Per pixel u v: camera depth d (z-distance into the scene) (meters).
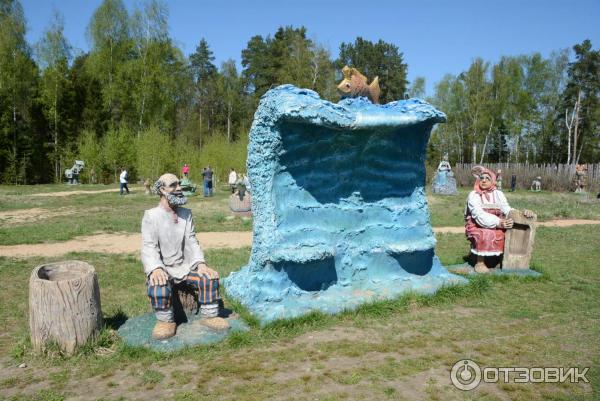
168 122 44.12
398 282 6.59
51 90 39.75
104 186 33.69
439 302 6.22
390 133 6.61
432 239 6.99
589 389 3.93
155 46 43.66
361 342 4.88
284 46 54.47
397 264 6.69
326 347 4.73
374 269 6.55
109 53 43.38
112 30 43.53
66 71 41.19
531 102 51.72
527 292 6.78
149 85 42.72
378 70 48.59
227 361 4.38
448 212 17.67
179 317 5.20
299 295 5.86
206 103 63.19
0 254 9.41
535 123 54.12
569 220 15.81
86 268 4.80
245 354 4.55
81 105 41.50
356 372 4.18
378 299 6.02
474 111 51.66
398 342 4.89
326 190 6.25
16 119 38.78
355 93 6.71
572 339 4.98
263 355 4.53
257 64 59.19
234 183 26.16
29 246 10.38
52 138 41.03
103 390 3.85
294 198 5.99
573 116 50.28
